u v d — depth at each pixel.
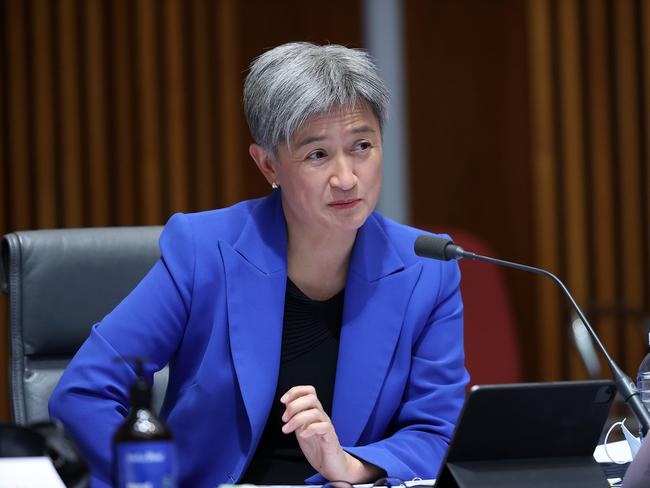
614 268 18.73
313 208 6.62
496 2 18.77
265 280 7.00
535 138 18.59
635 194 18.67
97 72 17.97
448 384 7.05
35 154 17.89
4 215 17.89
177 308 6.89
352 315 7.07
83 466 4.57
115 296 7.94
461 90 18.78
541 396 5.09
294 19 18.44
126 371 6.63
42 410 7.66
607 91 18.69
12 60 17.80
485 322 13.09
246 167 18.28
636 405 5.39
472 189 18.78
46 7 17.84
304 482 6.23
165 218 18.20
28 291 7.79
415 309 7.12
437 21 18.73
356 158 6.61
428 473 6.48
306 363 7.09
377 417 6.93
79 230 8.04
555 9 18.69
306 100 6.48
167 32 18.09
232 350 6.80
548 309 18.64
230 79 18.20
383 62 18.59
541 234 18.62
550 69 18.61
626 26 18.62
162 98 18.16
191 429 6.78
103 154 18.03
